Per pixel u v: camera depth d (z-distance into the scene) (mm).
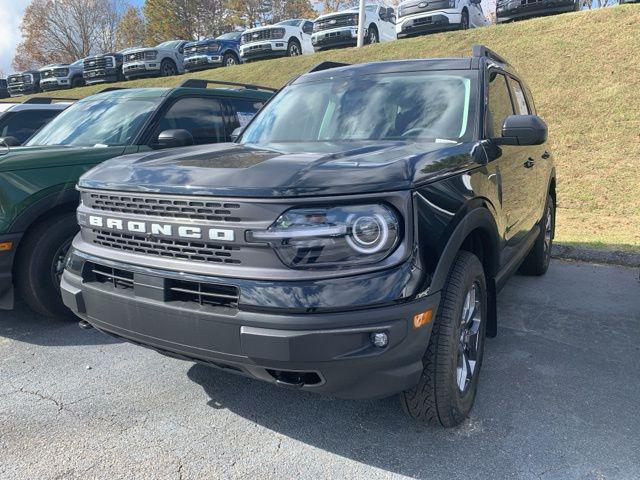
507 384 3303
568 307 4645
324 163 2430
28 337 4145
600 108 10547
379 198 2252
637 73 10945
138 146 4895
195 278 2373
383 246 2232
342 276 2193
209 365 2576
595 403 3072
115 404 3131
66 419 2973
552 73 11781
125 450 2684
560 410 3002
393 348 2242
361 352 2217
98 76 21469
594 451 2625
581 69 11617
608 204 8391
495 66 4043
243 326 2264
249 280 2260
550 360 3625
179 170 2557
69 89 22422
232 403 3135
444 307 2574
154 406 3107
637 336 4016
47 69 22406
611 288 5145
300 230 2191
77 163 4266
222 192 2281
